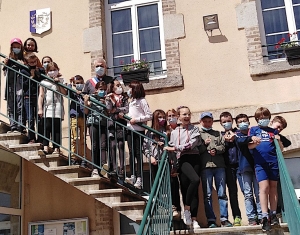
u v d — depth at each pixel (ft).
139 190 16.63
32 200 21.50
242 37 21.36
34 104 17.92
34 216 21.29
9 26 23.99
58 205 21.18
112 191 15.57
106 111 17.10
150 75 22.70
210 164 16.52
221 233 15.08
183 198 16.15
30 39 18.69
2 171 21.44
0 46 23.80
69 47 23.09
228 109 20.61
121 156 16.93
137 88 16.99
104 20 23.76
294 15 22.06
